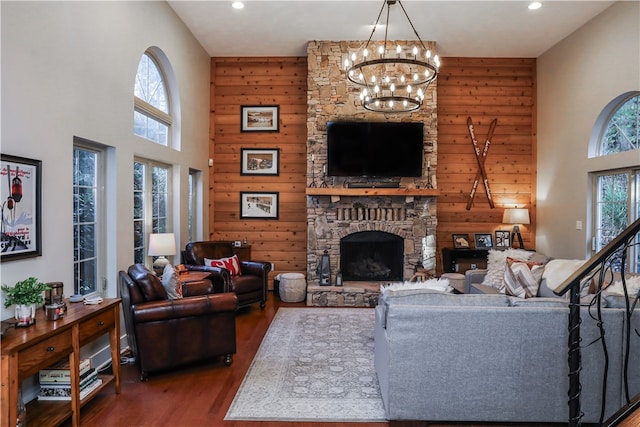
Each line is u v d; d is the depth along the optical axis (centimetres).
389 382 248
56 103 285
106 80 348
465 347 245
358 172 593
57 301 250
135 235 440
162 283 345
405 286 307
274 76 651
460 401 247
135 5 397
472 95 656
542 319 243
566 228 574
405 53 593
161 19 460
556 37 573
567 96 569
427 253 601
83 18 315
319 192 584
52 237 283
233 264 546
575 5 482
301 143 652
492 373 245
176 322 325
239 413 270
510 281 372
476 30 555
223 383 316
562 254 584
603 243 517
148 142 433
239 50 627
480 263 639
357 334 437
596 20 508
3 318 241
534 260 448
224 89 654
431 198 602
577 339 207
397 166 593
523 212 618
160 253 427
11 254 246
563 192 581
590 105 520
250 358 368
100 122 339
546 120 623
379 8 494
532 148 657
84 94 317
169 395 296
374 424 259
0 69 237
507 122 657
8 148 243
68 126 298
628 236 197
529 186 660
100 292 365
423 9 495
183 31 532
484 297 255
